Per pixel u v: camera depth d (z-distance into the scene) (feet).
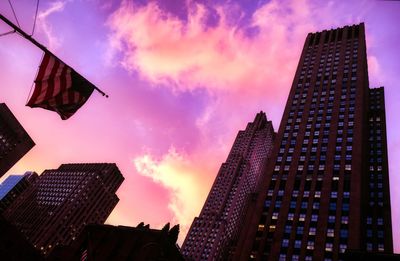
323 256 234.58
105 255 167.84
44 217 630.33
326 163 298.35
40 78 55.77
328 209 262.47
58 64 56.34
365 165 364.79
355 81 364.17
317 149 313.94
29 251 190.80
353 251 162.30
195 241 595.88
